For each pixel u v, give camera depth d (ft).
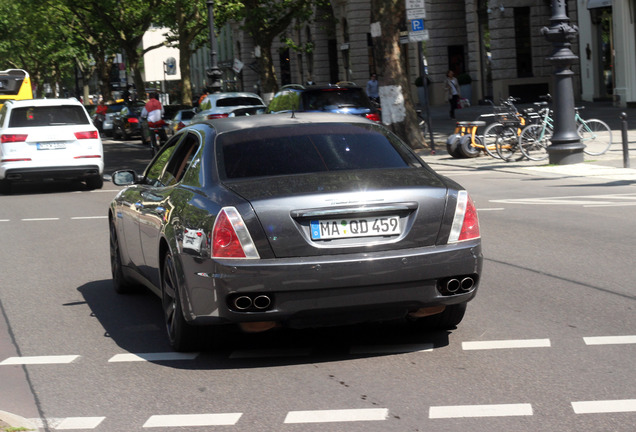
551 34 66.95
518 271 32.07
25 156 70.38
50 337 25.82
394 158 23.40
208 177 22.77
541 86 151.02
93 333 26.09
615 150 75.41
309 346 23.47
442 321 24.03
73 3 194.49
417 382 19.90
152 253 25.31
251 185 21.75
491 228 42.16
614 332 23.34
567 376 19.81
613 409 17.52
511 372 20.31
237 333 25.07
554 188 55.98
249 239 20.68
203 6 156.76
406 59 182.70
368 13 186.19
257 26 130.11
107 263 38.34
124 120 155.43
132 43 196.24
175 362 22.57
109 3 187.83
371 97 136.46
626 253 34.32
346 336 24.30
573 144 67.67
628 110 112.68
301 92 76.48
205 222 21.27
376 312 21.40
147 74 148.87
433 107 166.20
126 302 30.37
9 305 30.60
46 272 36.83
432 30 173.58
